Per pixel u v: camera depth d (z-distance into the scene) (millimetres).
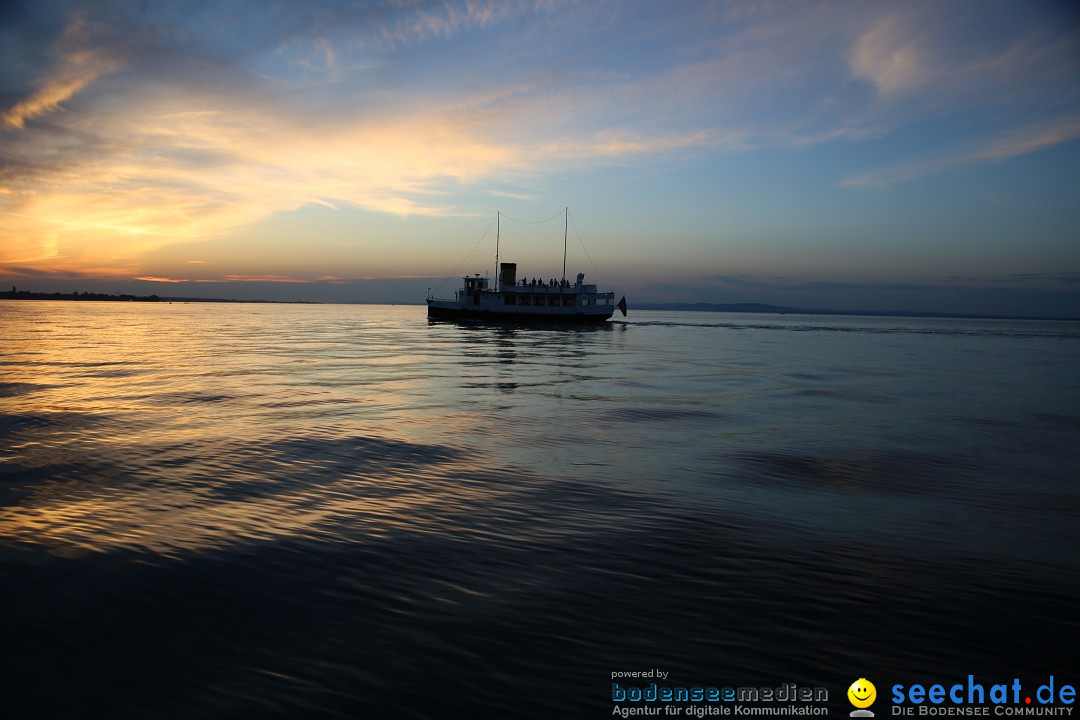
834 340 89562
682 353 55688
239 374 33031
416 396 25078
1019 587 7555
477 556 8320
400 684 5328
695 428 18906
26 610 6594
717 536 9242
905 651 6012
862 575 7836
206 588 7219
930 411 23656
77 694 5137
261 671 5508
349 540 8898
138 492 11281
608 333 95750
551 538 9070
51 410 20719
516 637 6133
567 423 19328
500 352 52094
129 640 6016
